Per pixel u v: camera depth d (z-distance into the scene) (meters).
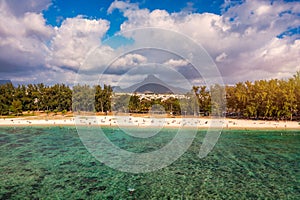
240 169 19.03
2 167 19.20
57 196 13.93
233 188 15.22
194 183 15.95
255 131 37.06
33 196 13.94
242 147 27.12
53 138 32.91
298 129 38.00
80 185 15.49
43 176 17.12
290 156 23.27
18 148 26.56
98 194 14.20
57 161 20.89
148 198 13.71
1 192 14.45
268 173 18.16
